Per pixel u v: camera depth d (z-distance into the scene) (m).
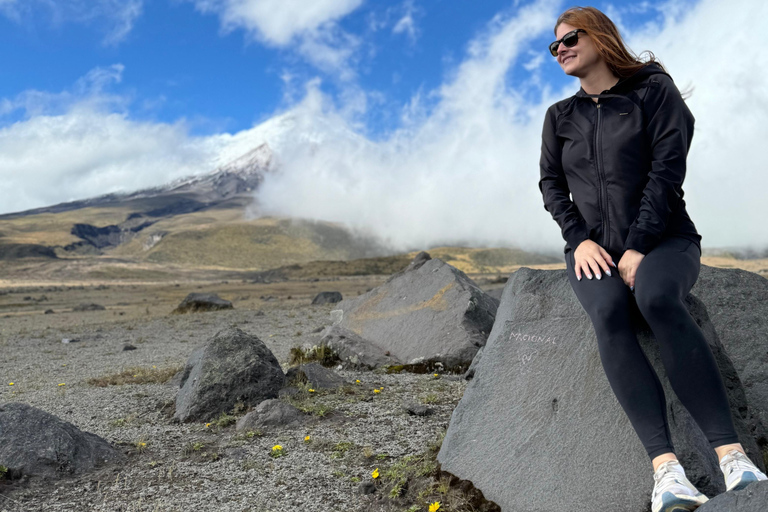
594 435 3.11
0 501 3.95
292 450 4.77
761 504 2.05
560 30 2.88
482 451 3.49
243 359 6.33
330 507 3.67
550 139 3.04
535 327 3.62
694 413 2.44
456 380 7.51
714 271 5.08
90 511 3.81
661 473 2.42
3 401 7.97
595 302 2.66
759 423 4.22
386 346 9.47
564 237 2.89
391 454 4.45
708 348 2.44
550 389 3.38
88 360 13.09
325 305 28.41
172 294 73.94
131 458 4.83
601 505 2.91
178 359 12.48
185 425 5.83
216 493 4.00
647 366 2.60
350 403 6.12
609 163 2.68
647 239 2.49
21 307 49.03
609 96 2.72
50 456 4.45
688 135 2.63
